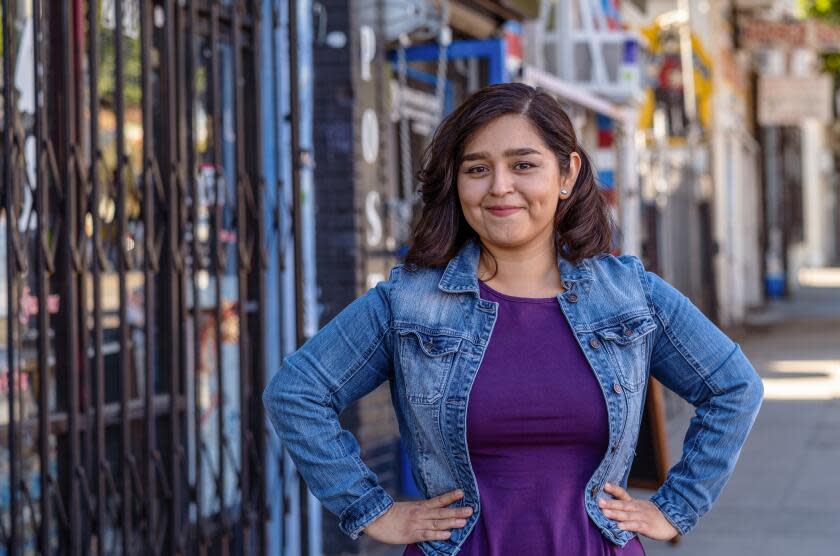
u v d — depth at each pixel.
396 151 8.89
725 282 23.06
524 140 2.94
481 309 2.97
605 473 2.95
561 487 2.92
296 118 5.70
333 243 7.42
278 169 6.04
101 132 5.22
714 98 21.47
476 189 2.96
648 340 3.01
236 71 5.48
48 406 4.48
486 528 2.91
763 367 17.27
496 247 3.01
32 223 4.84
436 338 2.96
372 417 7.65
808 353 18.98
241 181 5.49
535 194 2.94
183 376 5.27
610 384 2.92
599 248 3.03
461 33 9.16
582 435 2.92
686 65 15.95
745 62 26.75
